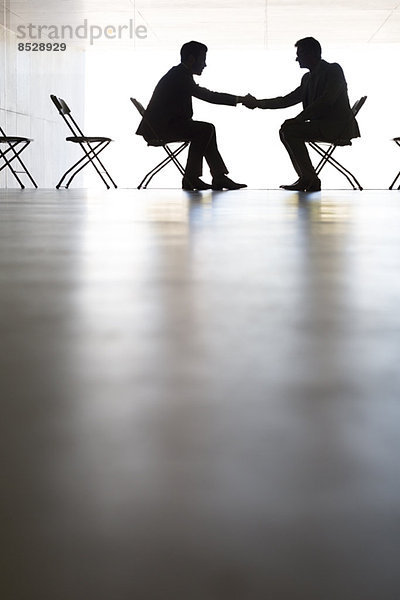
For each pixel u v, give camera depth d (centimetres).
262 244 172
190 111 687
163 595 27
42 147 1027
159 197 498
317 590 27
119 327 77
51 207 355
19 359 63
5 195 544
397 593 27
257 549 30
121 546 30
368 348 68
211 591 27
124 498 34
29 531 31
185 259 142
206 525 31
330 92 649
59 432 43
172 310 88
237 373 58
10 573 28
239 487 35
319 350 67
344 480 36
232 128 1054
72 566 29
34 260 141
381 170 1064
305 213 307
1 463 38
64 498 34
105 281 113
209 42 1055
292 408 48
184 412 47
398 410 48
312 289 104
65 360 63
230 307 90
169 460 38
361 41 1052
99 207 356
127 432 43
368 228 224
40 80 1016
